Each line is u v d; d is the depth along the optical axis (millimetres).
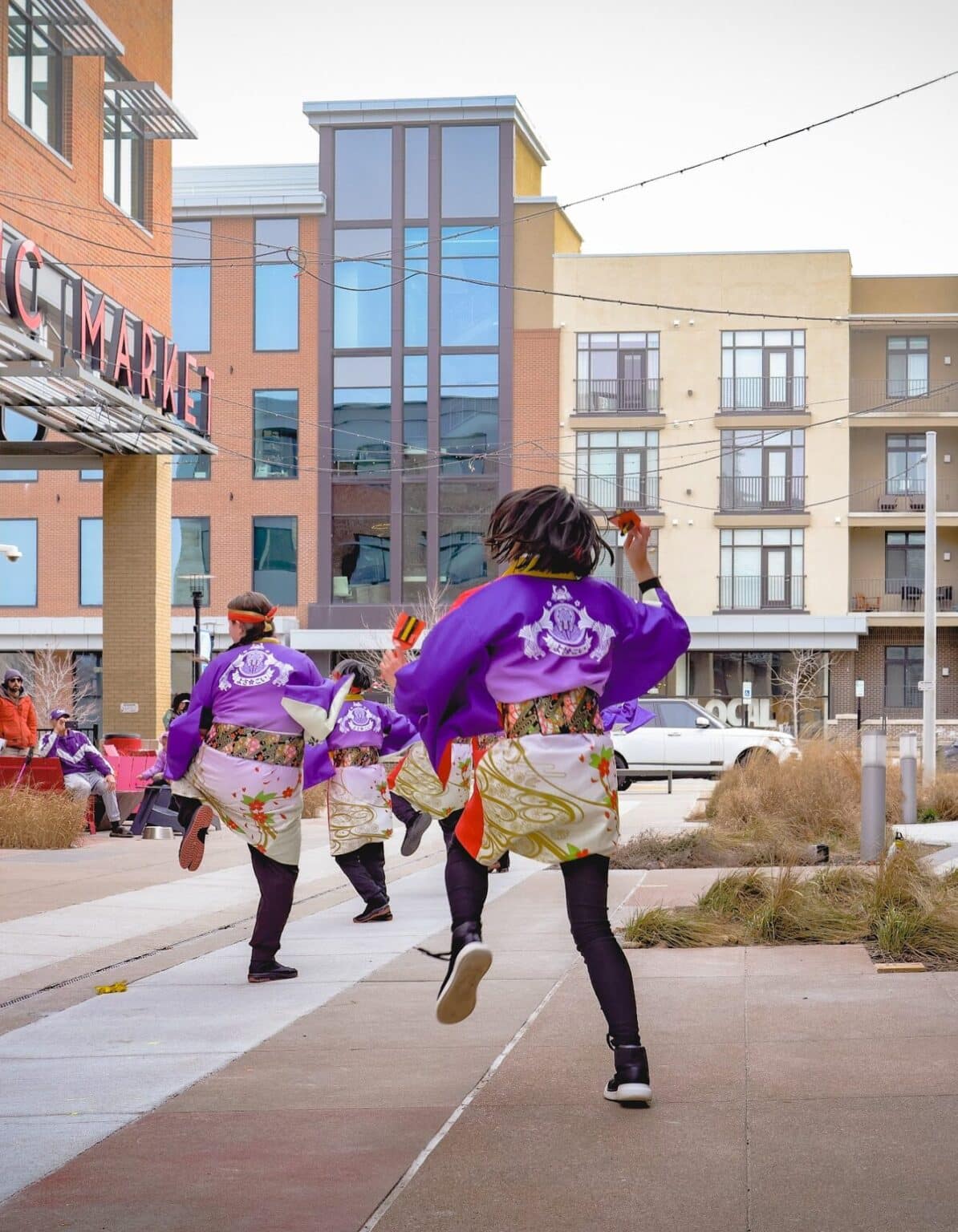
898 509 46125
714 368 45375
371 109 45062
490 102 44844
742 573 45406
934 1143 3797
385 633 42781
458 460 45312
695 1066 4750
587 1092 4453
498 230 45219
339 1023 5680
